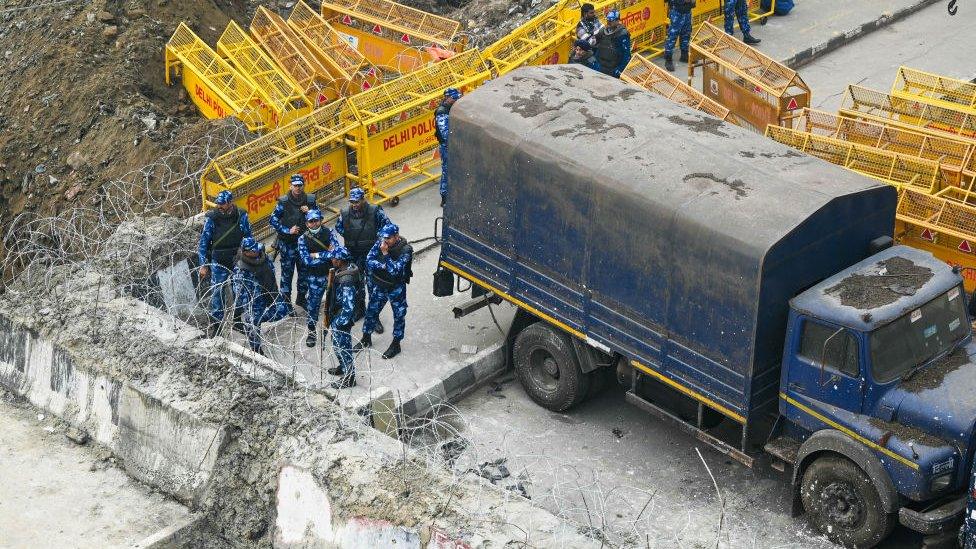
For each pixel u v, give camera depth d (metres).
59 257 15.23
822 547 11.79
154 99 21.94
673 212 12.12
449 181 14.63
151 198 18.05
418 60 22.36
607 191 12.69
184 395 12.61
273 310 15.14
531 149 13.48
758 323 11.69
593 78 15.18
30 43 24.09
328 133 18.09
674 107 14.36
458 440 13.62
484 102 14.38
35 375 14.11
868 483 11.37
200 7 24.44
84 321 13.95
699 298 12.12
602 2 22.38
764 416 12.38
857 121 17.14
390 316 16.17
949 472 11.07
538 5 25.27
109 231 17.53
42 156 21.44
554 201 13.34
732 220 11.80
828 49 23.67
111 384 13.16
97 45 23.22
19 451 13.23
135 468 12.88
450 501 10.99
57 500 12.48
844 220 12.08
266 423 12.14
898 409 11.28
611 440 13.73
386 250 14.31
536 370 14.34
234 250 14.83
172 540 11.86
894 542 11.93
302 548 11.55
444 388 14.41
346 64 21.50
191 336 13.54
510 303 15.40
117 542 11.87
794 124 19.45
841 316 11.35
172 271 15.31
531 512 10.89
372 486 11.21
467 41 23.22
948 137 16.08
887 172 16.12
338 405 12.41
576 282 13.40
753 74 19.67
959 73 22.20
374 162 18.80
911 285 11.78
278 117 19.62
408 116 19.08
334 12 23.39
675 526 12.26
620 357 13.56
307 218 14.52
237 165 17.23
